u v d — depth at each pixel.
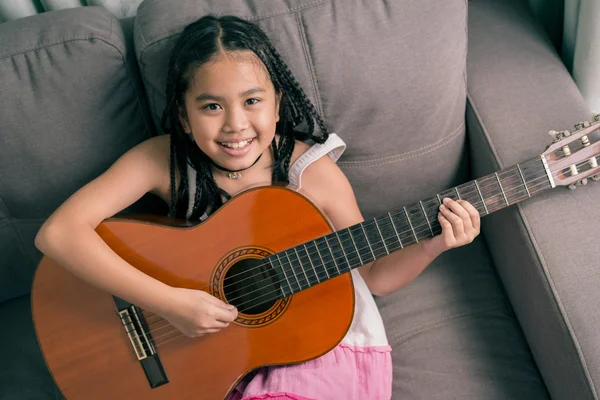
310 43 1.22
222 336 1.17
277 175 1.28
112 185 1.18
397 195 1.40
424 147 1.34
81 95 1.23
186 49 1.11
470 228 1.15
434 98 1.28
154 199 1.37
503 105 1.31
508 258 1.29
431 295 1.40
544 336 1.18
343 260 1.17
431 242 1.19
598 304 1.09
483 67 1.38
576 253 1.13
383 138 1.32
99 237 1.13
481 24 1.46
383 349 1.24
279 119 1.27
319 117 1.27
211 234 1.16
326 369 1.19
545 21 1.61
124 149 1.31
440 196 1.15
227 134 1.13
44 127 1.24
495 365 1.29
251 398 1.13
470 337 1.33
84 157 1.28
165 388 1.18
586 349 1.06
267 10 1.21
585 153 1.12
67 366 1.16
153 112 1.31
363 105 1.27
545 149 1.18
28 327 1.45
